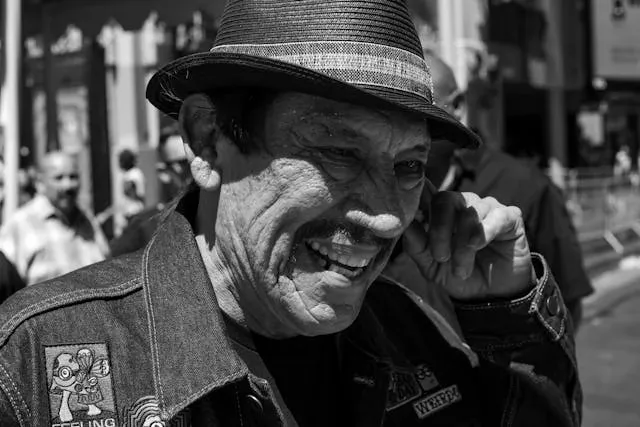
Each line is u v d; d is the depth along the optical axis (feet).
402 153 3.87
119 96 29.40
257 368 4.24
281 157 3.76
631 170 58.90
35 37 22.34
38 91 27.50
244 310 4.27
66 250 14.73
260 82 3.73
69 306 3.79
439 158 9.07
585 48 46.29
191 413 3.79
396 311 5.42
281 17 3.73
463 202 4.92
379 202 3.80
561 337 5.15
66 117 29.55
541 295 5.10
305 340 4.47
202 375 3.77
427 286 7.09
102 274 4.11
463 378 5.31
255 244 3.90
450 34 17.85
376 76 3.67
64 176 14.75
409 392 5.14
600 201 38.24
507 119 55.06
